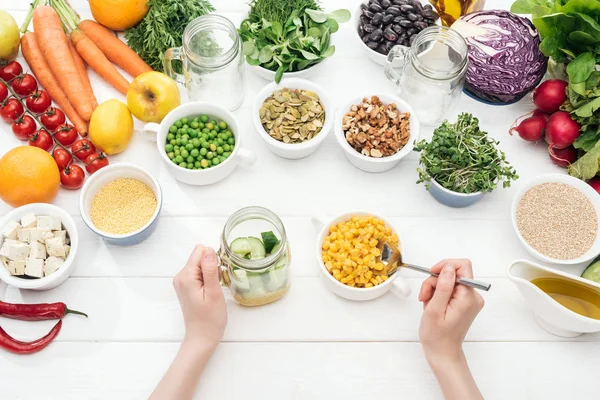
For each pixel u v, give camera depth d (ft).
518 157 5.15
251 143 5.17
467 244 4.80
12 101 4.91
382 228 4.43
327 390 4.28
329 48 5.15
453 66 5.09
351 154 4.81
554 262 4.49
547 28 4.84
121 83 5.25
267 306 4.52
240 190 4.97
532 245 4.63
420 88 5.05
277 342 4.41
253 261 3.92
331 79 5.46
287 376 4.31
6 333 4.28
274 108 4.88
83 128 5.07
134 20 5.28
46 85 5.18
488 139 5.15
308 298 4.56
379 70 5.54
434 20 5.43
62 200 4.86
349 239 4.35
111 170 4.64
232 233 4.18
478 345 4.44
